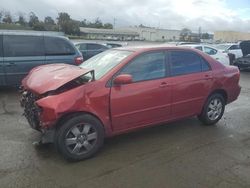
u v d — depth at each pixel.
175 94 5.22
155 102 4.98
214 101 5.96
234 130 5.82
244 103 8.20
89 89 4.36
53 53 9.21
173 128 5.82
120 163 4.33
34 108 4.51
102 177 3.94
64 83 4.20
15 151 4.65
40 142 4.85
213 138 5.36
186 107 5.47
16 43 8.77
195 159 4.50
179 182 3.84
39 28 53.59
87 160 4.41
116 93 4.55
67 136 4.25
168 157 4.55
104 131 4.60
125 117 4.71
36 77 4.80
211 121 5.99
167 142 5.12
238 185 3.79
